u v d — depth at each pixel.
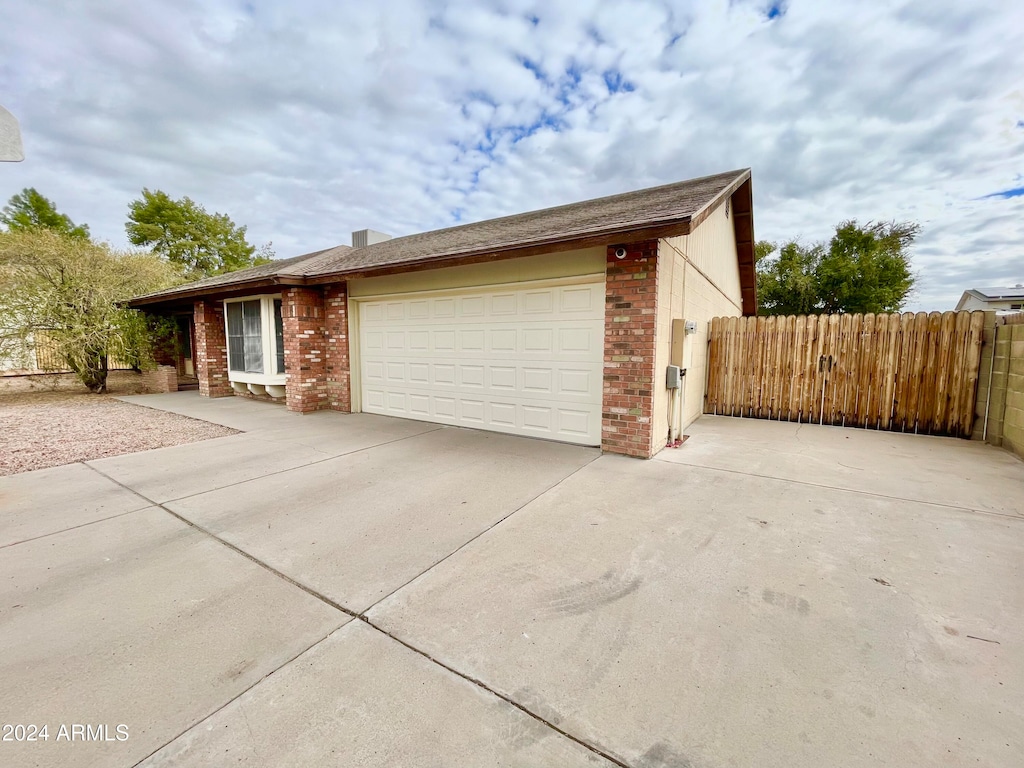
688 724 1.68
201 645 2.15
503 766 1.51
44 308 10.59
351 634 2.23
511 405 6.61
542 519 3.63
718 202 5.38
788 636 2.19
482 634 2.22
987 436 6.30
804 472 4.85
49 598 2.54
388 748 1.58
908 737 1.61
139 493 4.29
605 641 2.17
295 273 8.08
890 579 2.70
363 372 8.64
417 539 3.29
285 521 3.62
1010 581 2.67
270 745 1.59
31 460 5.44
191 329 14.87
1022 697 1.79
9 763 1.51
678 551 3.07
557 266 5.92
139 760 1.53
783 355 8.01
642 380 5.28
